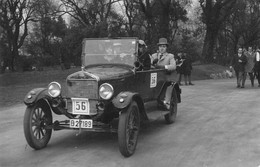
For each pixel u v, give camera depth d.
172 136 8.30
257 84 21.84
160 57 9.82
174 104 9.88
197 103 13.43
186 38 42.47
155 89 8.86
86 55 8.23
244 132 8.58
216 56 51.44
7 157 6.76
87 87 6.99
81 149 7.24
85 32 34.88
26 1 45.91
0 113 11.66
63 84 7.21
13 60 47.91
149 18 38.88
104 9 43.94
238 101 13.73
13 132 8.88
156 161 6.45
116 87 7.26
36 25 54.56
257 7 58.59
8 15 46.94
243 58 19.16
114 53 8.10
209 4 40.72
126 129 6.60
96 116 7.00
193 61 40.62
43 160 6.55
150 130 8.95
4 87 21.72
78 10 42.91
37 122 7.24
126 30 43.78
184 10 42.22
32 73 30.47
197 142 7.72
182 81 26.30
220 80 27.83
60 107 7.21
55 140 7.97
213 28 40.94
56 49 47.97
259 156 6.70
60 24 47.94
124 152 6.60
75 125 6.98
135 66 7.86
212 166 6.17
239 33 62.09
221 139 7.95
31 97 7.00
